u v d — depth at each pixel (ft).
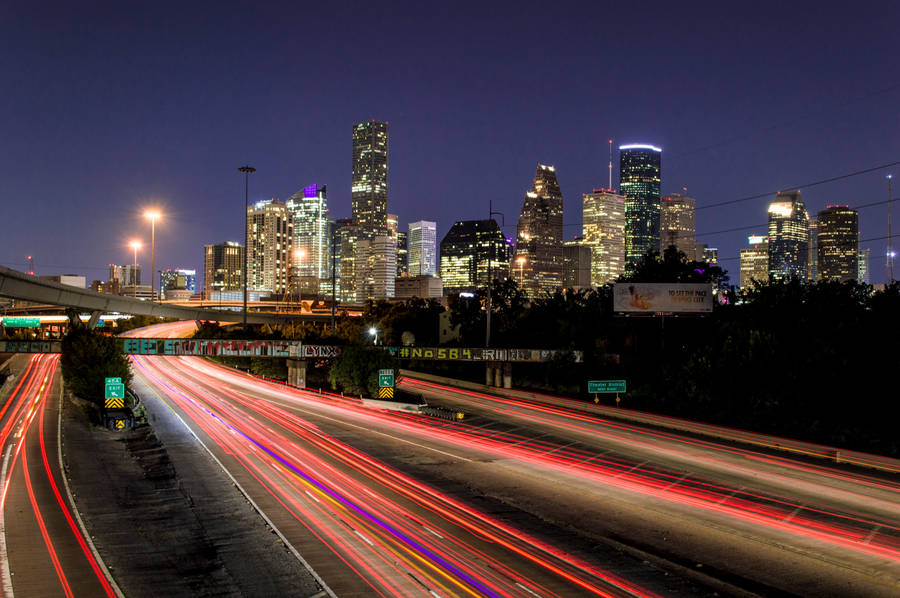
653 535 80.48
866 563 71.77
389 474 111.14
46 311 605.31
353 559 70.44
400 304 411.54
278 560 70.18
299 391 237.25
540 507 92.27
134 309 364.79
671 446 140.87
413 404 186.60
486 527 82.33
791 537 80.23
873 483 109.60
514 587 63.16
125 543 75.56
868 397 165.89
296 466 116.37
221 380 275.80
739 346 191.62
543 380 244.22
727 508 92.68
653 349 249.96
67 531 79.77
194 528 81.25
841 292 209.77
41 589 62.28
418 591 61.98
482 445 139.33
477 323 340.59
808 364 176.96
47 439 140.67
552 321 308.40
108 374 191.83
